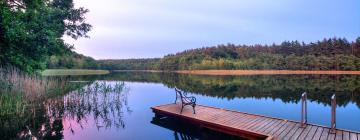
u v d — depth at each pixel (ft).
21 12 33.91
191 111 25.05
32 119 24.71
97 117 27.07
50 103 30.14
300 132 17.52
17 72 33.30
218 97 46.37
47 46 37.52
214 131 20.97
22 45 34.12
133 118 26.99
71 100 32.53
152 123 24.79
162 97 46.16
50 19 43.80
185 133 21.44
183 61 239.50
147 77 127.03
